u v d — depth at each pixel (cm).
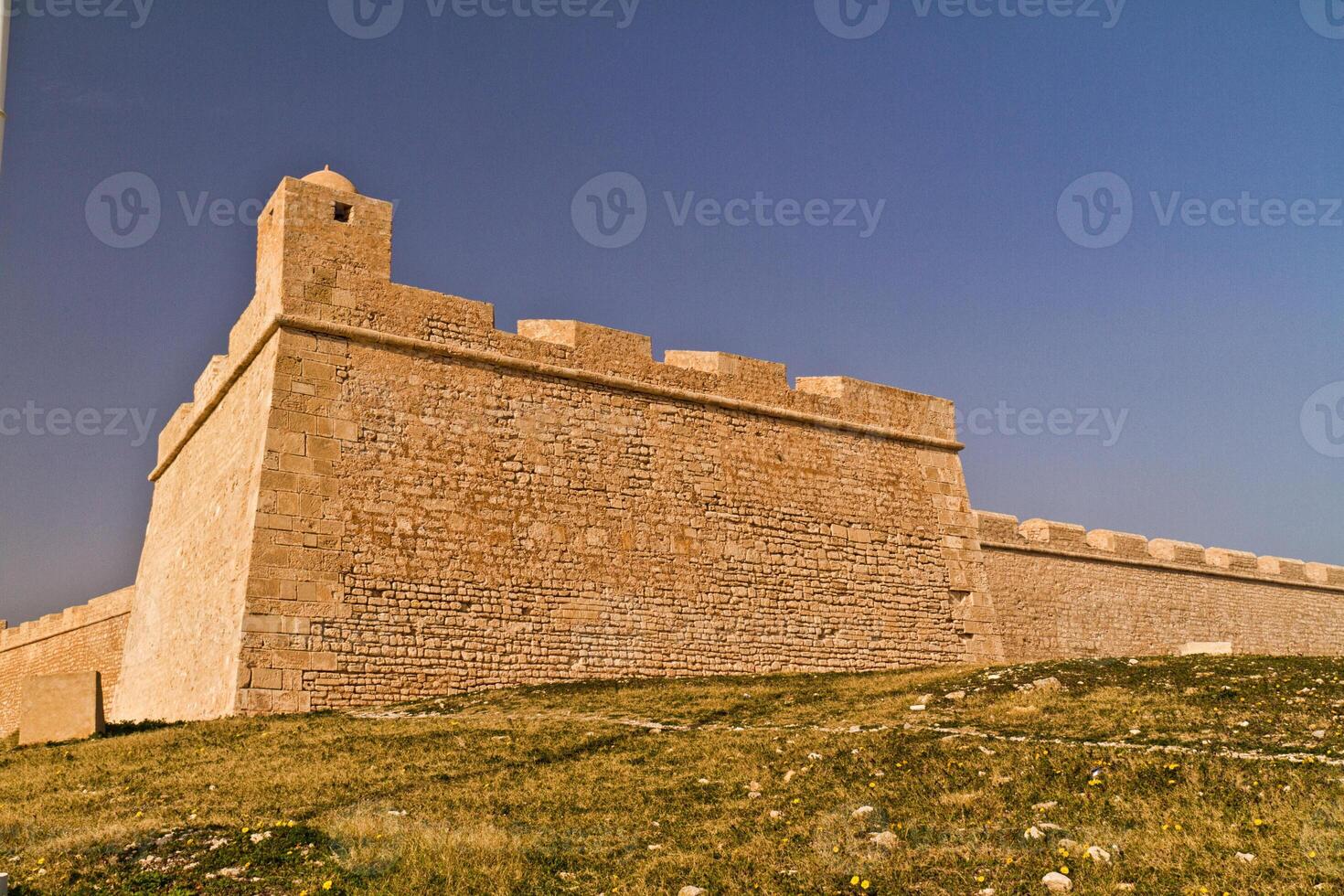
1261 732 1341
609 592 2325
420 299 2259
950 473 2992
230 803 1239
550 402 2367
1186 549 3919
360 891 966
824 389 2845
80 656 3394
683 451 2527
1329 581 4388
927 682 1930
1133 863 937
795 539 2634
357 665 1997
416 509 2134
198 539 2389
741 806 1183
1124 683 1739
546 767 1392
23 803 1277
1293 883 866
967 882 929
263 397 2088
